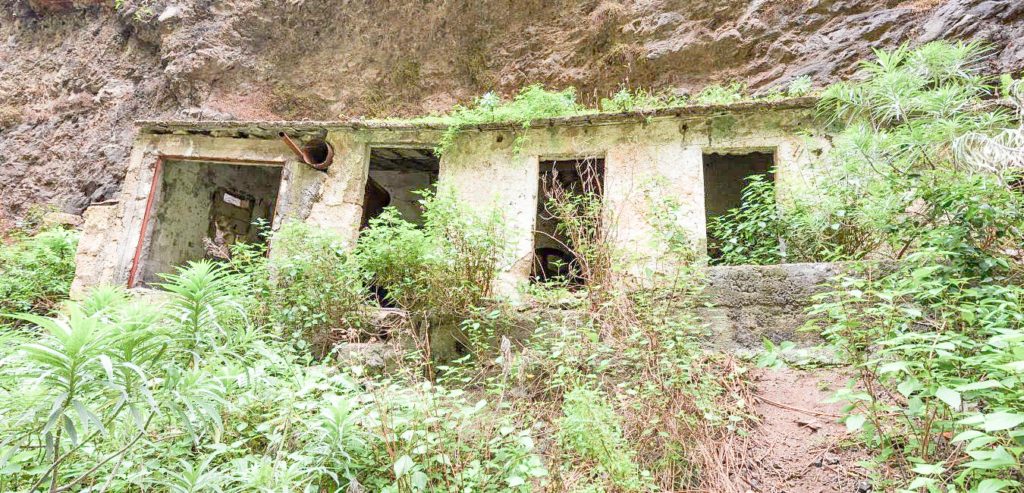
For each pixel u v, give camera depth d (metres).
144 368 2.51
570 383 3.81
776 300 4.64
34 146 13.40
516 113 7.16
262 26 12.57
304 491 2.82
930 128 4.43
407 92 12.03
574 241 5.35
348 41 12.37
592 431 2.91
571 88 8.44
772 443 3.46
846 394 2.68
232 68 12.41
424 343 4.83
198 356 2.58
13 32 15.38
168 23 12.75
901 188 4.40
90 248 7.52
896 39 8.22
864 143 4.68
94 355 2.18
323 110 12.38
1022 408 2.13
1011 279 3.81
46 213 11.91
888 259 4.48
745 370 4.19
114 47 13.92
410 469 2.90
